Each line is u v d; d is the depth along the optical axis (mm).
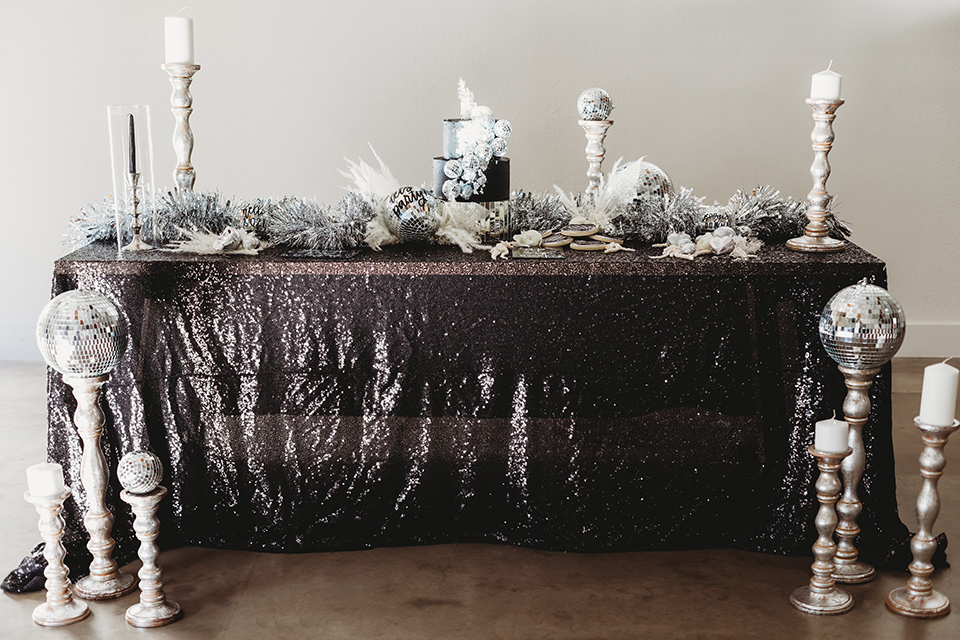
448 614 2080
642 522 2357
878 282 2176
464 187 2352
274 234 2395
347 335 2266
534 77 3863
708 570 2262
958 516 2516
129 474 1980
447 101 3893
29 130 3846
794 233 2471
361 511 2373
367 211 2346
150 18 3783
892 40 3762
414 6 3811
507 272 2207
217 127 3904
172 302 2240
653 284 2211
